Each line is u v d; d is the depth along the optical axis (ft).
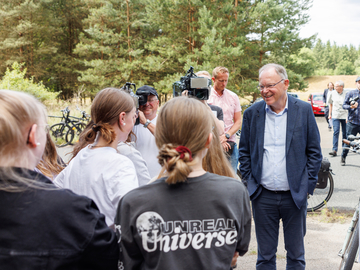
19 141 3.51
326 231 12.33
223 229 3.91
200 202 3.91
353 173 21.04
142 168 6.94
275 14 62.34
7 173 3.44
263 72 8.14
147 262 3.86
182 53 72.95
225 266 3.90
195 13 66.54
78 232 3.56
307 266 9.69
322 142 34.37
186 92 7.73
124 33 88.63
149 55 82.79
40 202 3.51
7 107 3.47
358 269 9.41
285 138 8.36
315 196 14.66
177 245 3.81
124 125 5.83
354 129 23.50
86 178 5.46
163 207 3.87
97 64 77.46
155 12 70.38
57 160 7.27
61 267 3.48
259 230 8.71
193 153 4.05
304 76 75.25
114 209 5.34
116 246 3.95
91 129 5.88
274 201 8.46
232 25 61.67
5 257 3.37
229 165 5.47
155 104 8.87
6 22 82.79
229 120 14.39
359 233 7.64
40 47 88.12
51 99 53.83
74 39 100.12
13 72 51.31
